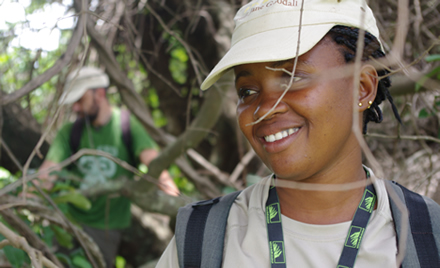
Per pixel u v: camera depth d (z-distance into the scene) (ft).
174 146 7.10
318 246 3.04
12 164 8.64
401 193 3.24
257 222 3.24
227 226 3.35
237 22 3.38
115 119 8.84
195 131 6.84
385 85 3.52
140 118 8.23
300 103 2.95
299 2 3.11
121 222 9.12
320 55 3.02
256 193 3.43
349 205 3.21
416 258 2.88
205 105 6.52
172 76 11.57
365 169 3.46
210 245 3.24
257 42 3.10
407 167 6.49
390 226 3.09
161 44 10.21
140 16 9.80
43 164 8.38
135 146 8.85
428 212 3.08
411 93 5.24
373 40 3.23
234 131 10.80
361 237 2.99
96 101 8.63
